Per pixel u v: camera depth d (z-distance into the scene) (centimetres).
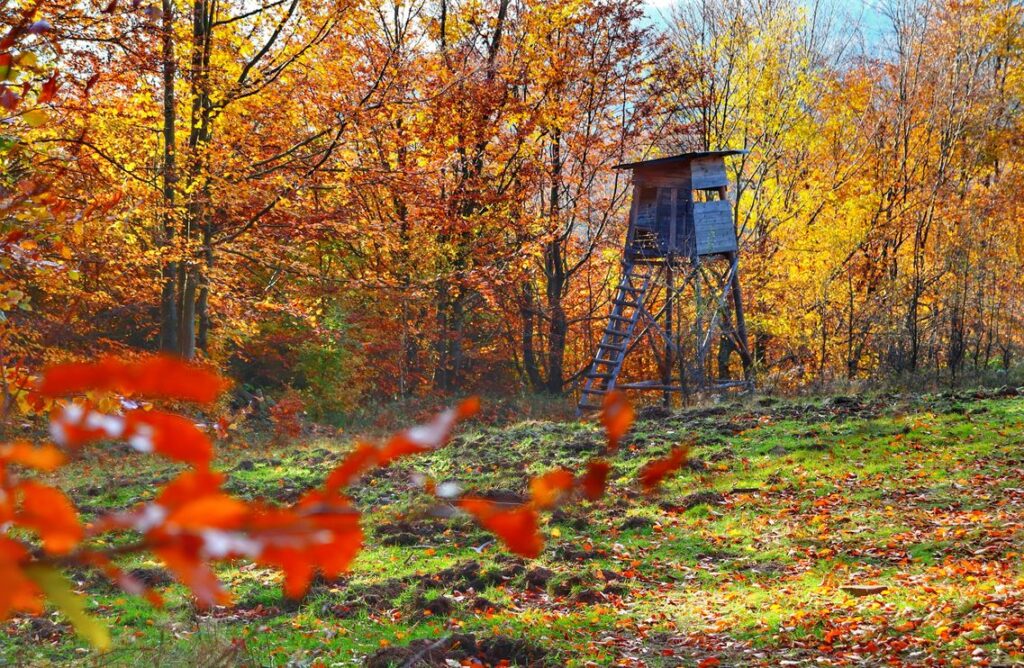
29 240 595
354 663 792
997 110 3562
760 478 1504
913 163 3409
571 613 977
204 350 2394
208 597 51
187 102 2092
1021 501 1278
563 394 3228
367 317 2769
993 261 2691
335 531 53
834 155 3309
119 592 988
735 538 1253
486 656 830
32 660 738
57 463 55
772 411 1964
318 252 2952
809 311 2883
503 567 1118
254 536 52
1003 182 3475
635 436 1784
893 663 748
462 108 2728
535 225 2956
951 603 873
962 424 1709
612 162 3161
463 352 3203
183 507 52
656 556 1193
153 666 668
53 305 1958
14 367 486
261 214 2162
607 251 3291
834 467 1541
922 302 2691
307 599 1014
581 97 3077
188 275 2142
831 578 1041
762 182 3180
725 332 2498
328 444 1997
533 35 2908
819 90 3338
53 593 53
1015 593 880
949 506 1297
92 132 1555
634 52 2978
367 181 2202
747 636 869
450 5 3067
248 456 1802
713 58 3139
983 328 2506
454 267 2830
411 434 57
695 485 1476
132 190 1670
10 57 430
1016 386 2061
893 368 2459
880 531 1216
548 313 3306
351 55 2353
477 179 2791
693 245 2495
